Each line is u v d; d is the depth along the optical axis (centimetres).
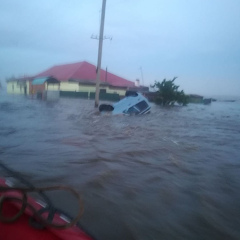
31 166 543
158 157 652
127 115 1639
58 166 549
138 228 324
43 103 2431
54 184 448
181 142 856
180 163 602
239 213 370
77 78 3753
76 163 574
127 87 3934
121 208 373
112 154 664
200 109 2691
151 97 3288
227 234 319
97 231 313
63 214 225
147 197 414
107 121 1338
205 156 679
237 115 2041
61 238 188
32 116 1441
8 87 5009
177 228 327
